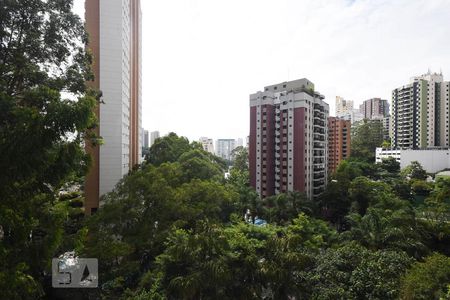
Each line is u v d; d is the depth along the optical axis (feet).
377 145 353.51
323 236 100.32
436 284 46.37
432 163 273.95
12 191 25.94
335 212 153.58
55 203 50.29
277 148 179.83
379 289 49.78
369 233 82.94
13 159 23.66
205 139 519.19
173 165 107.34
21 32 47.14
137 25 170.19
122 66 110.83
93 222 67.62
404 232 85.30
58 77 53.16
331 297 49.67
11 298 24.64
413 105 334.44
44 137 23.99
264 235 90.43
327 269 56.90
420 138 326.44
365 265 56.29
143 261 74.64
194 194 94.12
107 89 107.14
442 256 55.26
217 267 50.65
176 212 78.79
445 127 319.27
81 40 55.98
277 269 53.01
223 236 56.65
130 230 72.64
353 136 368.07
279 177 178.09
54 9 51.21
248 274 54.44
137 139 173.99
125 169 124.16
